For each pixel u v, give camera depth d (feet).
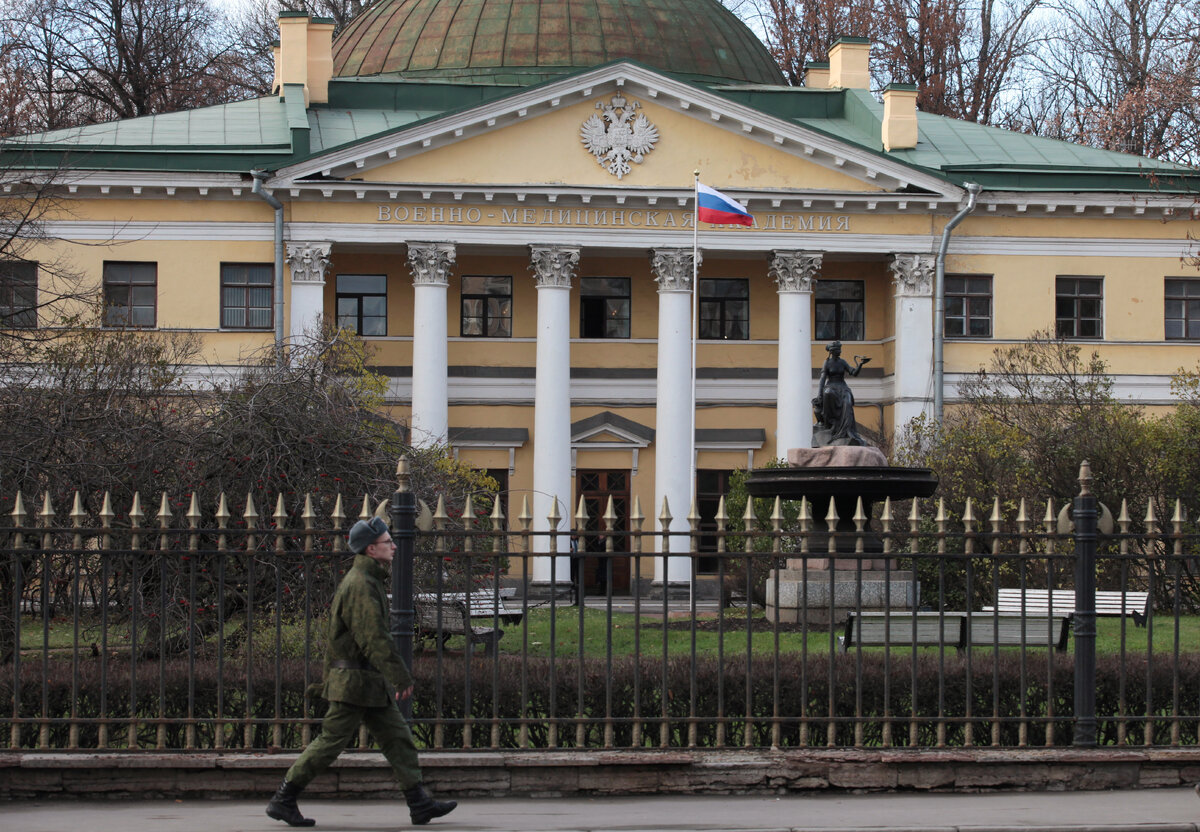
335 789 34.50
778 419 126.41
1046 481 92.32
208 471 56.44
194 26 169.68
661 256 123.95
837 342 67.67
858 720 35.68
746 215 109.91
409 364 127.54
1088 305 129.08
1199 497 86.94
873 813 33.09
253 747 35.35
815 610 63.31
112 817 32.50
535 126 121.70
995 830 31.45
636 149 122.31
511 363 129.59
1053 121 172.96
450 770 34.63
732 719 35.63
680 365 123.95
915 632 36.17
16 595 34.91
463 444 127.95
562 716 36.96
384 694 31.76
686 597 122.83
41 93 155.63
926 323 126.00
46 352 74.38
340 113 132.26
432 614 57.82
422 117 131.85
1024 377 111.34
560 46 139.95
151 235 119.55
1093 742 36.32
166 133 125.08
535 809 33.50
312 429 58.03
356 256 127.65
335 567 36.42
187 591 53.42
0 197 99.40
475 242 121.90
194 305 119.75
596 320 132.05
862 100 139.64
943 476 94.43
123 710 36.70
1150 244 128.88
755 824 31.99
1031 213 127.85
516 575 122.31
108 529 34.88
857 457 62.59
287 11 131.64
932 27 168.86
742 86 142.92
